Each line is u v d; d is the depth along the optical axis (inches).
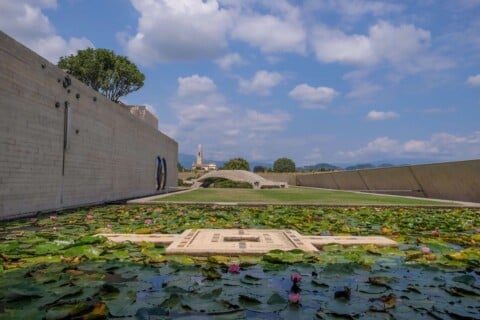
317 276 112.1
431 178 660.1
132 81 993.5
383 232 207.0
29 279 102.1
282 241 165.8
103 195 448.5
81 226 222.7
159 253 140.6
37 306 82.1
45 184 310.5
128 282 102.8
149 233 193.8
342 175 1112.2
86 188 395.9
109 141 469.7
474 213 338.3
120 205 393.4
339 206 393.7
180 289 96.1
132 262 124.7
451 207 393.4
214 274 108.6
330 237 179.8
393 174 795.4
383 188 859.4
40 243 150.4
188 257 137.3
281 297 89.5
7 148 259.0
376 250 152.2
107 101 460.1
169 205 389.7
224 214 293.1
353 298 91.7
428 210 368.2
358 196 599.8
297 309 83.7
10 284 97.0
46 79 309.9
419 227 236.1
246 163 2256.4
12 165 264.8
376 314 81.3
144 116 819.4
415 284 104.0
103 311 77.7
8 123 259.4
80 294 90.1
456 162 580.7
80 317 76.9
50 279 101.7
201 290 96.4
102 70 945.5
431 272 118.6
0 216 252.1
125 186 543.8
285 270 119.2
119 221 248.5
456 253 140.7
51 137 319.9
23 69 276.7
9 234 187.5
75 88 366.0
